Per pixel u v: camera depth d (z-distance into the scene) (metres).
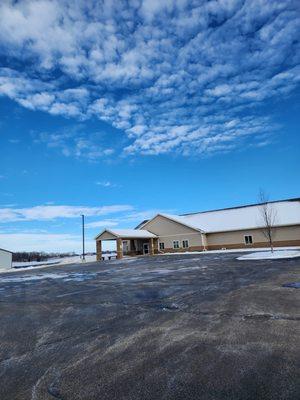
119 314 7.17
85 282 14.40
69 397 3.47
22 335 6.16
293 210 36.16
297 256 19.12
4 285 16.00
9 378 4.14
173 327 5.73
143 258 33.12
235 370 3.73
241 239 37.19
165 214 41.78
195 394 3.28
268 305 6.73
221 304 7.25
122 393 3.45
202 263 19.83
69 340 5.57
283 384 3.31
